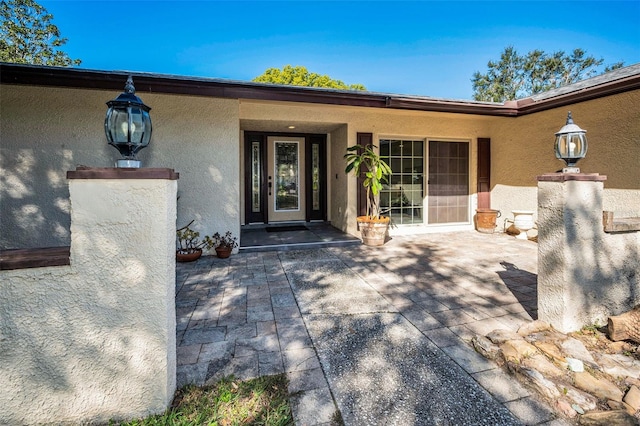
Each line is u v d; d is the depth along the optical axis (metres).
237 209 5.23
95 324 1.49
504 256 5.02
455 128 7.12
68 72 3.75
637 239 2.62
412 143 7.04
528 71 24.94
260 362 2.06
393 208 6.93
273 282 3.79
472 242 6.12
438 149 7.20
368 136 6.56
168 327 1.61
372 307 3.00
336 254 5.20
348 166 5.66
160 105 4.85
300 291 3.46
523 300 3.14
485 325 2.59
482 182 7.39
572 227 2.35
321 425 1.52
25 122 4.38
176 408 1.63
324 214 8.35
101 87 3.98
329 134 8.07
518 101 5.81
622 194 4.74
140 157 4.80
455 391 1.76
